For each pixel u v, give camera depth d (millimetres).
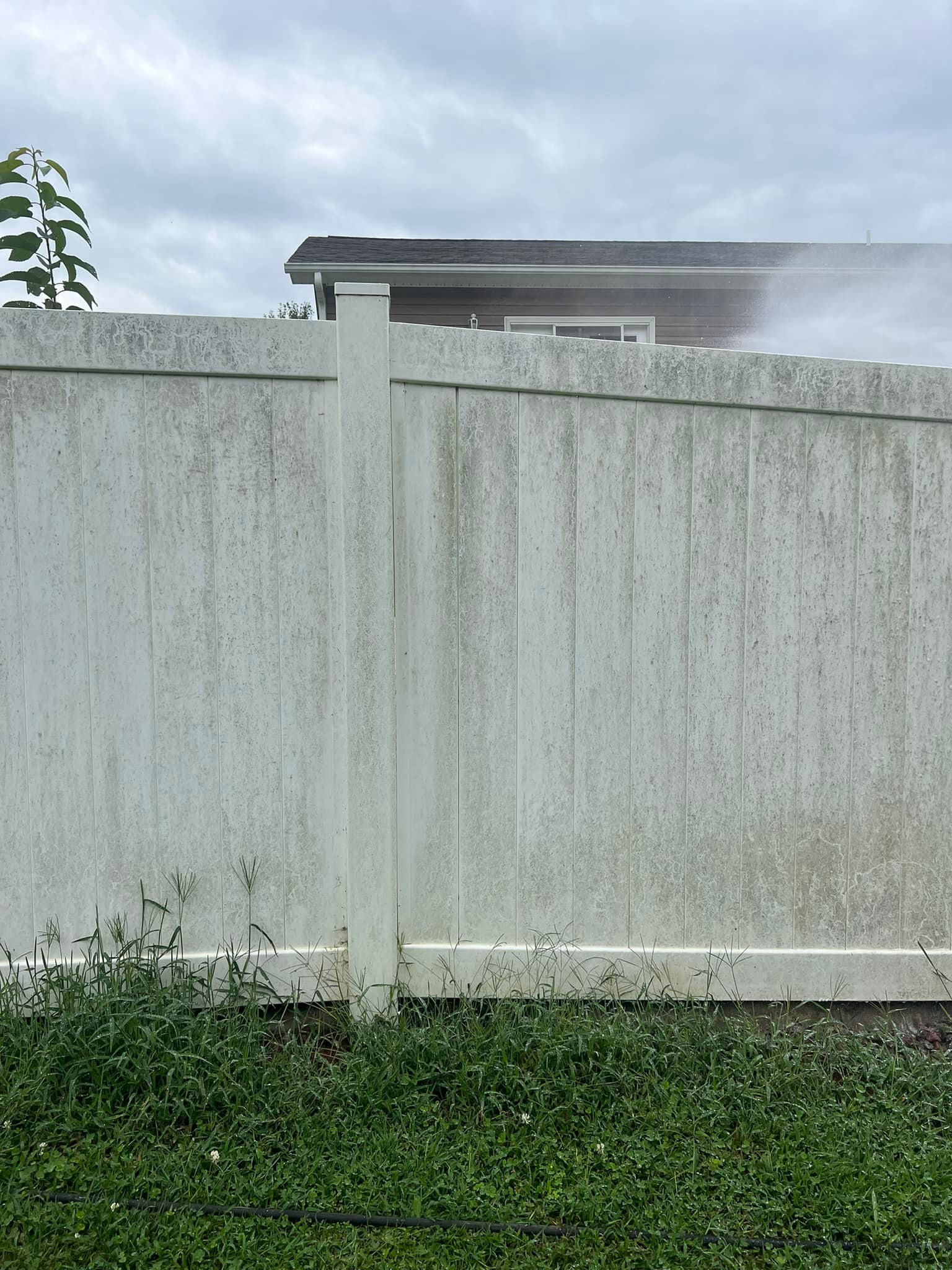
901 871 2801
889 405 2689
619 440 2633
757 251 12727
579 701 2672
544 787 2676
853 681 2750
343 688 2572
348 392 2473
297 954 2602
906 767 2781
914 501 2734
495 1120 2283
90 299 3062
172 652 2527
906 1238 1960
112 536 2488
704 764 2723
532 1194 2057
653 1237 1923
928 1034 2777
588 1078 2402
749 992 2754
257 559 2537
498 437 2590
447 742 2635
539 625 2645
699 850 2736
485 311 11492
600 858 2705
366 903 2566
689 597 2691
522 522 2615
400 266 10945
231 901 2594
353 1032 2520
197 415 2490
